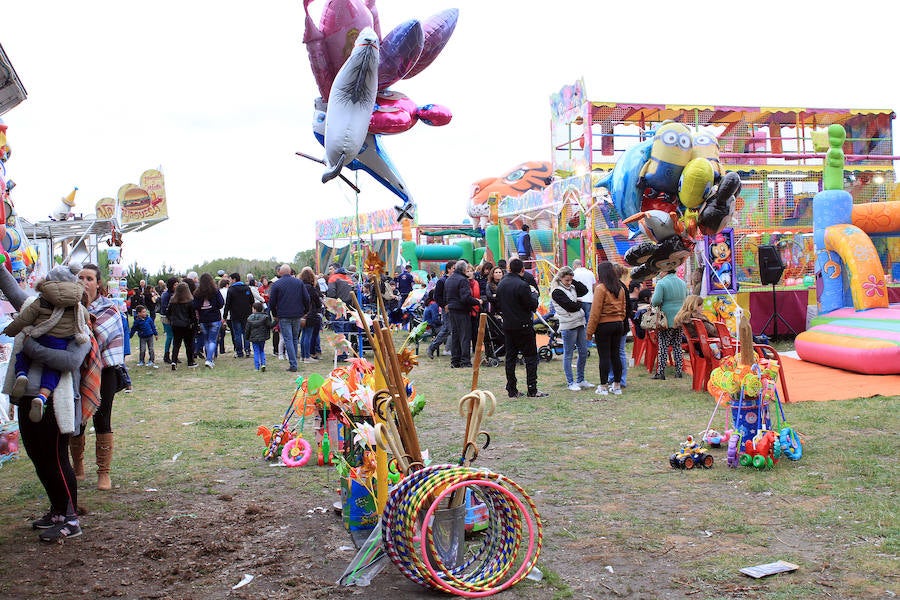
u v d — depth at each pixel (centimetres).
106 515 543
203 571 435
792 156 1806
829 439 697
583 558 437
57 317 484
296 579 420
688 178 1062
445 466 412
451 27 695
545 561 434
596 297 975
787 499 530
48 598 400
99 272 607
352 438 511
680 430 766
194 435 815
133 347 2019
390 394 444
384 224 3175
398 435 443
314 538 487
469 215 3241
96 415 604
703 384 994
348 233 3484
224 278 1859
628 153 1160
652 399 948
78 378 511
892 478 569
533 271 2061
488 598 391
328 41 655
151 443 779
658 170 1102
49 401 488
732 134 2159
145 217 2080
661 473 613
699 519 496
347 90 629
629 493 562
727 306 992
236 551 467
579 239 1800
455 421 854
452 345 1341
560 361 1392
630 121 2009
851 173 2153
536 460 667
